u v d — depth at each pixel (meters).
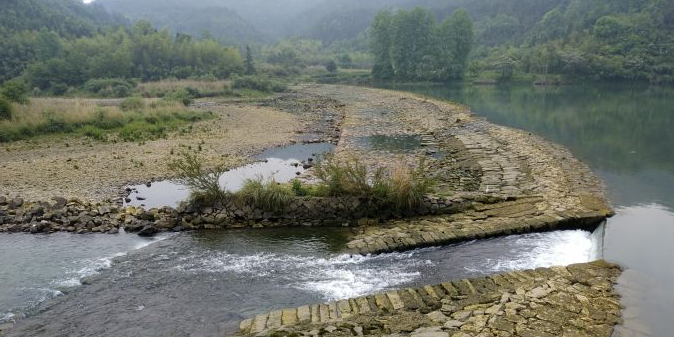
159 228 14.62
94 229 14.52
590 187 17.94
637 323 8.63
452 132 31.00
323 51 167.88
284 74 103.69
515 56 102.56
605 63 82.94
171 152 25.11
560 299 9.52
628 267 11.11
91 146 27.00
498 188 17.72
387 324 8.70
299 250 13.12
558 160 22.53
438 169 21.69
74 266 12.23
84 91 67.25
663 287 10.10
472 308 9.27
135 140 29.00
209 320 9.61
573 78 86.81
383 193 15.30
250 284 11.19
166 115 37.09
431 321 8.77
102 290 10.92
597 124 36.03
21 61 80.38
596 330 8.35
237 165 23.14
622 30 92.75
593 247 12.88
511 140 27.58
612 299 9.52
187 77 82.81
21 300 10.52
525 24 147.62
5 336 9.10
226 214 15.09
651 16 94.19
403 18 94.94
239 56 100.31
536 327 8.42
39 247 13.45
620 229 13.57
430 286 10.38
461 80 93.81
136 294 10.73
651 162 23.06
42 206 15.68
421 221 14.77
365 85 85.62
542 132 32.25
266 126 35.78
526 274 10.82
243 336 8.64
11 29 93.81
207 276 11.60
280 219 15.07
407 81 93.31
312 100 57.03
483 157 23.36
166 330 9.25
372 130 33.12
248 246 13.45
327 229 14.62
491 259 12.30
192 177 15.77
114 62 78.38
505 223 14.05
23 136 28.92
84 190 18.41
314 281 11.31
